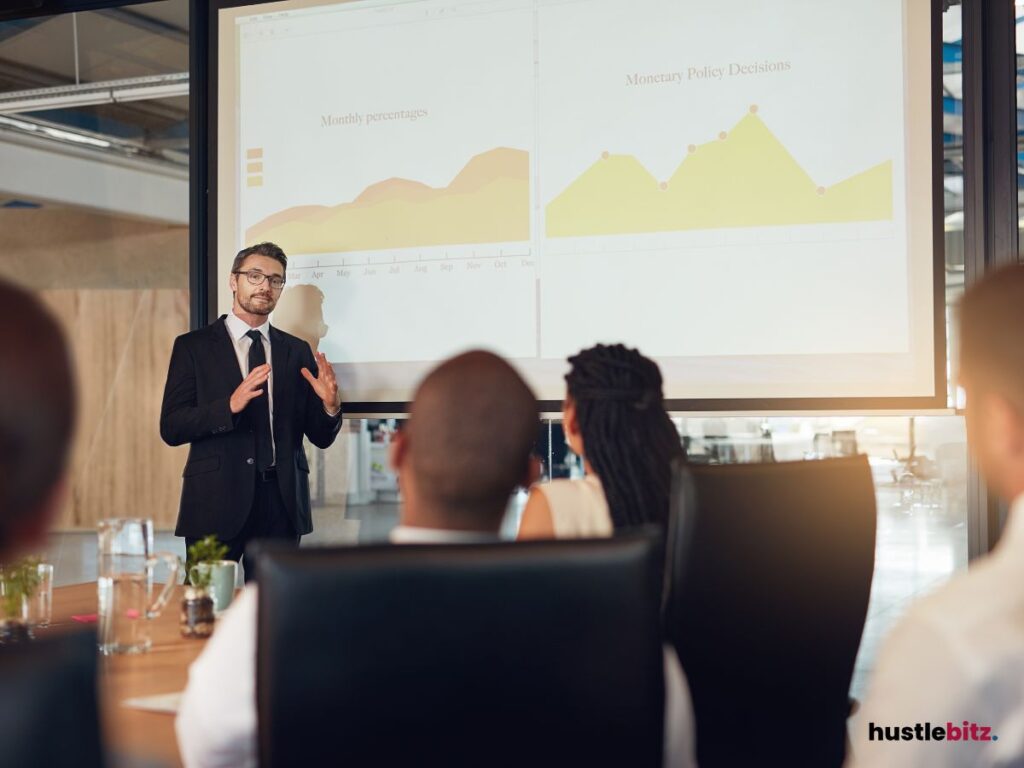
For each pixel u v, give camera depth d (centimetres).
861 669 385
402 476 118
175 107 561
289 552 90
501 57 416
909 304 373
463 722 90
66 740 71
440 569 90
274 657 88
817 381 381
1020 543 87
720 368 390
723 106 391
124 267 696
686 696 112
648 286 397
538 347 409
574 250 406
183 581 221
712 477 169
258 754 90
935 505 386
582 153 405
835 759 182
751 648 172
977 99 375
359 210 432
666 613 169
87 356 792
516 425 112
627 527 189
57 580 625
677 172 395
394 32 429
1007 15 375
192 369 396
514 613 90
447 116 422
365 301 430
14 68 563
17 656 70
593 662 91
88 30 539
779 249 385
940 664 85
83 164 613
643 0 399
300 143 440
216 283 450
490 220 416
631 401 195
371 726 89
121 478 810
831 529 176
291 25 441
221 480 384
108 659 176
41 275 744
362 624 89
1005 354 88
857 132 378
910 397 373
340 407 419
